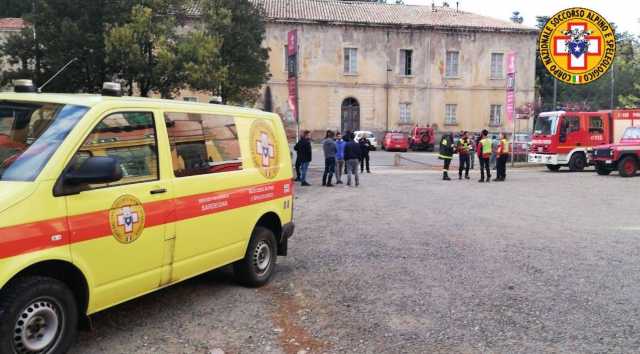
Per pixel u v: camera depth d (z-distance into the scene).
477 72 44.66
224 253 5.51
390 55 43.41
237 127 5.85
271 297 5.79
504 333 4.76
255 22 26.38
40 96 4.35
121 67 20.45
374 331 4.82
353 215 11.18
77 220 3.88
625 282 6.24
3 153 3.94
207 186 5.21
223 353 4.34
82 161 3.93
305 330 4.85
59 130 4.00
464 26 44.03
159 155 4.70
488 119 45.03
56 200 3.75
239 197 5.69
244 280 6.07
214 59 21.45
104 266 4.11
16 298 3.52
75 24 19.58
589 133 24.08
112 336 4.64
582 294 5.80
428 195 14.59
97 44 20.12
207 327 4.89
